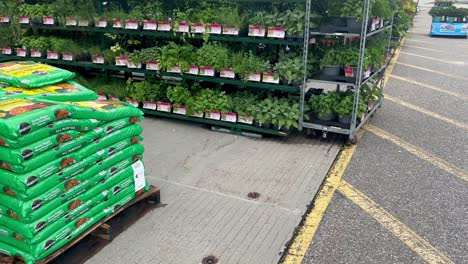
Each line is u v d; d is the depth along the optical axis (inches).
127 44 283.0
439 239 143.8
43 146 116.3
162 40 275.1
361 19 203.5
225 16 228.1
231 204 163.9
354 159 207.0
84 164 128.6
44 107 119.5
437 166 200.2
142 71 253.9
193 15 235.8
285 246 138.9
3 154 112.4
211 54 229.8
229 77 229.0
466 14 636.1
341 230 148.3
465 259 133.3
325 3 219.9
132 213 155.9
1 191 117.4
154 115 268.1
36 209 115.8
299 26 208.7
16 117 111.6
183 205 162.9
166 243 139.6
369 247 139.1
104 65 267.9
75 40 298.5
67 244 126.3
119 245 138.4
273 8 226.2
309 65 220.8
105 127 136.7
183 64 234.8
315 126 223.5
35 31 306.0
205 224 150.6
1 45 302.4
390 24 283.0
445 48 550.9
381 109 287.9
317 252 136.3
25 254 117.7
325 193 173.8
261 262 130.9
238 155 209.6
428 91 336.2
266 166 197.5
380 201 168.2
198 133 239.8
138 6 262.1
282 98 231.0
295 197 169.8
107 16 261.1
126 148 147.2
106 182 137.9
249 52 234.1
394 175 190.5
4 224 119.5
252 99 232.5
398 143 227.9
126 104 150.9
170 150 215.2
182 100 243.9
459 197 171.6
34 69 154.9
